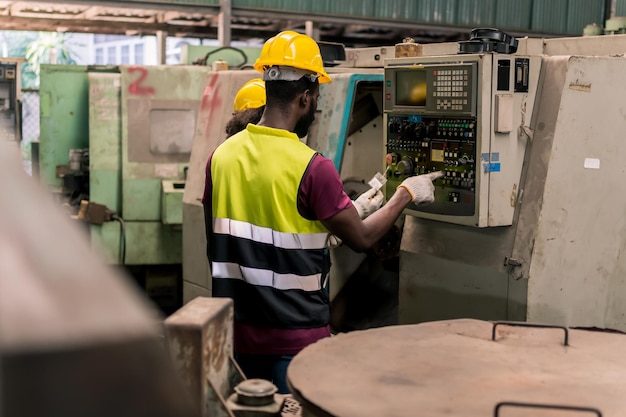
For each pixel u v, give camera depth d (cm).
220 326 120
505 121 226
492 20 734
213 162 207
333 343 136
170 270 473
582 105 231
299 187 191
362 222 199
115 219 454
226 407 113
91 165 455
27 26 685
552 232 231
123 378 52
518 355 131
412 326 148
